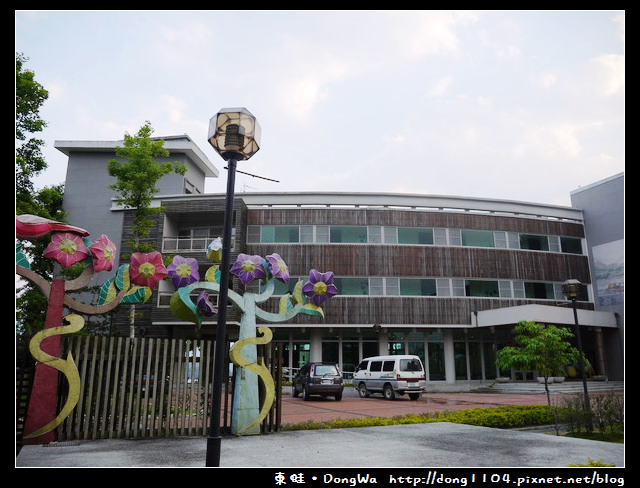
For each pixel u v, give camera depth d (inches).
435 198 1189.7
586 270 1258.6
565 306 1202.6
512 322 1034.7
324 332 1121.4
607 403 421.1
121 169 741.9
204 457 274.1
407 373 776.9
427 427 410.9
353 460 269.7
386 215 1155.9
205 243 1120.8
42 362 324.5
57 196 770.2
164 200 1114.7
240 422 364.2
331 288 420.5
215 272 393.7
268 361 400.2
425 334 1149.1
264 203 1141.1
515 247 1211.2
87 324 756.0
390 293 1121.4
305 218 1134.4
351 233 1142.3
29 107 679.7
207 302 382.6
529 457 278.8
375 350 1122.0
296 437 356.2
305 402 740.0
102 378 348.8
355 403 720.3
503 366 615.2
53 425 319.3
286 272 412.5
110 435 340.5
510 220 1218.6
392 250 1138.0
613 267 1208.8
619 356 1170.6
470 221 1190.9
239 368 378.0
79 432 331.6
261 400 386.9
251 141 258.7
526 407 506.3
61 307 342.3
